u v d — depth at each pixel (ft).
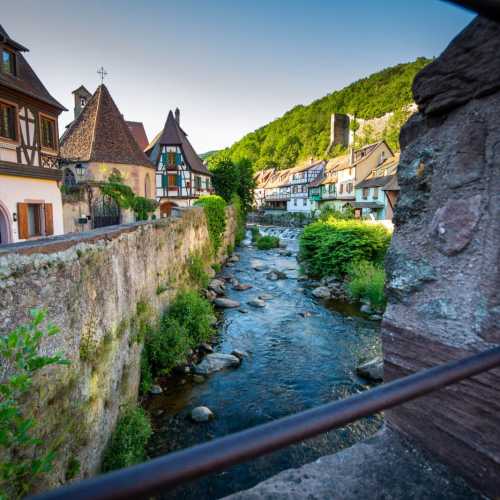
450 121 5.33
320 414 2.02
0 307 8.72
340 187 138.00
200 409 19.61
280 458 16.79
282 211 195.21
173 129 103.04
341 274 49.60
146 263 23.99
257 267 62.59
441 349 5.12
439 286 5.30
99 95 84.48
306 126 274.57
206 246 52.13
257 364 25.84
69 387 11.48
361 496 4.65
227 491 14.93
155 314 25.85
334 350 28.27
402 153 6.13
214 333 31.45
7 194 38.06
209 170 122.62
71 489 1.26
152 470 1.42
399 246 5.99
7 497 8.08
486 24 4.72
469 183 5.00
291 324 33.99
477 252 4.85
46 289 10.51
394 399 2.27
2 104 37.96
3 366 8.21
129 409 17.47
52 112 45.19
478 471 4.59
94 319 13.88
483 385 4.53
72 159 76.54
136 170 82.79
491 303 4.61
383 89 240.94
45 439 9.86
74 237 13.78
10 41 38.34
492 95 4.77
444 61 5.24
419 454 5.30
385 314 6.02
